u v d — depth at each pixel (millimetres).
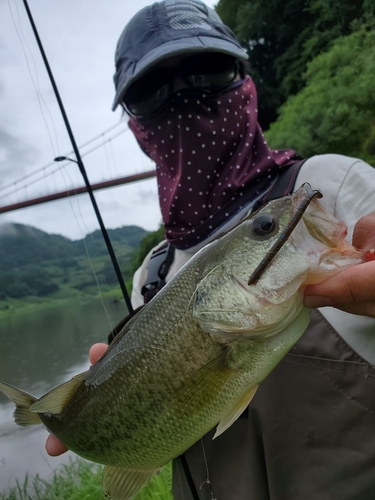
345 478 280
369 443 280
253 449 319
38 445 1015
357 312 225
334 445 289
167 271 450
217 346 268
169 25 431
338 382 299
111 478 306
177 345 277
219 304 268
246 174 405
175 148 442
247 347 264
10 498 767
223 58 426
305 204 240
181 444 278
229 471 335
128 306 372
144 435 284
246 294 261
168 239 451
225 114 420
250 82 458
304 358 313
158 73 432
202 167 424
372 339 297
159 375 278
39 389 1755
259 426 318
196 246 409
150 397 280
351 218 326
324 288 225
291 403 309
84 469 795
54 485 757
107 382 296
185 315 278
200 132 421
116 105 454
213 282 273
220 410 267
